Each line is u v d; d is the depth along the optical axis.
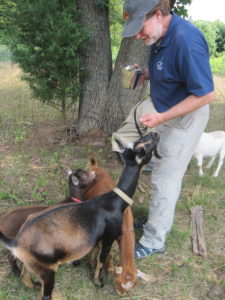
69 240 1.61
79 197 2.20
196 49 1.65
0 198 2.69
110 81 3.72
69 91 3.57
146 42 1.77
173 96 1.85
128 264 1.81
